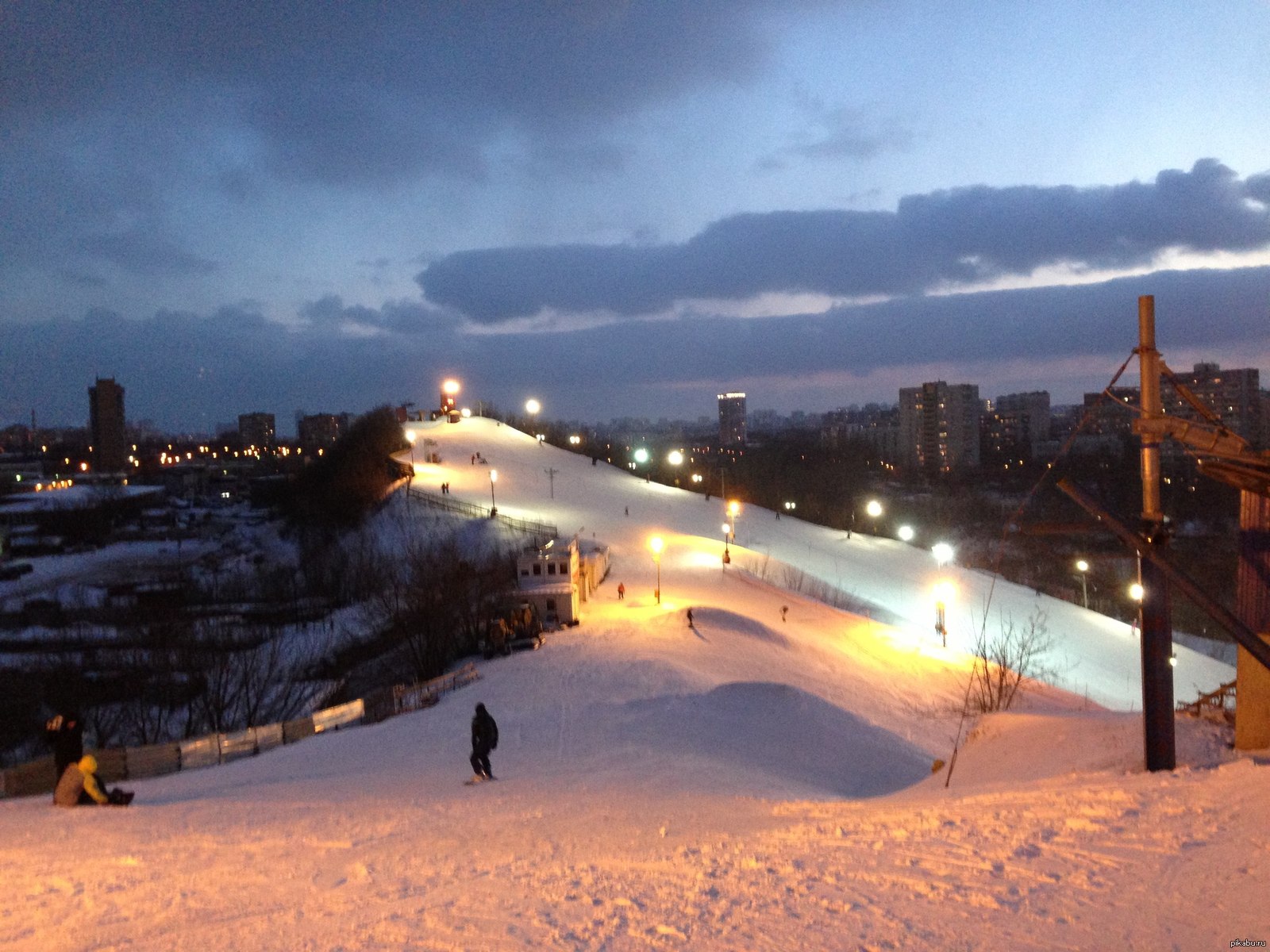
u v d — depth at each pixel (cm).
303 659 5162
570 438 14450
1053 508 10356
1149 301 1278
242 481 18675
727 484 13388
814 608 5681
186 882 971
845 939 668
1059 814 993
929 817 1070
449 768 2141
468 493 8819
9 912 853
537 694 3253
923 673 4325
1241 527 1442
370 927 780
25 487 15812
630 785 1839
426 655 4534
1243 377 12412
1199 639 6341
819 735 2748
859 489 14788
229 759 2395
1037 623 6066
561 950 686
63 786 1499
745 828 1216
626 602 5378
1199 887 723
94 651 4756
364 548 7269
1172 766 1271
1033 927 670
